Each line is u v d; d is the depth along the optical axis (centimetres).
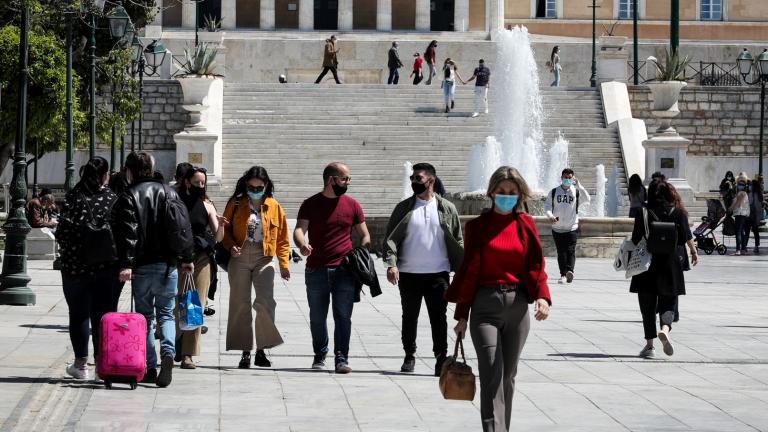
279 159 5538
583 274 3195
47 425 1182
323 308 1622
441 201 1603
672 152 5375
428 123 5850
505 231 1147
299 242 1606
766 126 6372
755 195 4106
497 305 1133
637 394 1468
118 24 3344
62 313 2161
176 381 1495
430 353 1794
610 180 5291
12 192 2308
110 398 1354
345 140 5672
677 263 1802
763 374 1648
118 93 5162
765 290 2869
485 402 1109
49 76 4472
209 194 5219
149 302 1486
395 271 1575
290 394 1422
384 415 1303
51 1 3762
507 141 5516
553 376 1609
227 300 2472
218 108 5731
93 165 1480
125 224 1452
